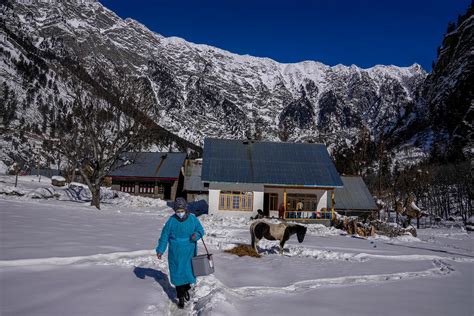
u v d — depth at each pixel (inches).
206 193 2031.3
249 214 1368.1
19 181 1887.3
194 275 262.5
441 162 4793.3
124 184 2202.3
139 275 316.5
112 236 522.0
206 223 1042.7
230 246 550.6
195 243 274.5
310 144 1611.7
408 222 1612.9
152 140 1389.0
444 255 633.6
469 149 5059.1
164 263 374.3
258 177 1385.3
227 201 1374.3
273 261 458.9
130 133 1235.2
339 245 686.5
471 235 1403.8
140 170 2169.0
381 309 267.6
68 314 212.7
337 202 1654.8
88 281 283.7
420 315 257.8
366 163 2647.6
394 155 6136.8
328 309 261.1
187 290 273.7
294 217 1332.4
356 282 366.6
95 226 628.1
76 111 1237.1
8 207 767.1
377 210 1640.0
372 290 329.1
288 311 253.0
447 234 1422.2
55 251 367.6
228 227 968.9
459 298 312.8
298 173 1425.9
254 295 297.4
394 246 748.0
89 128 1222.3
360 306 273.0
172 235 268.4
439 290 342.0
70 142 1232.2
